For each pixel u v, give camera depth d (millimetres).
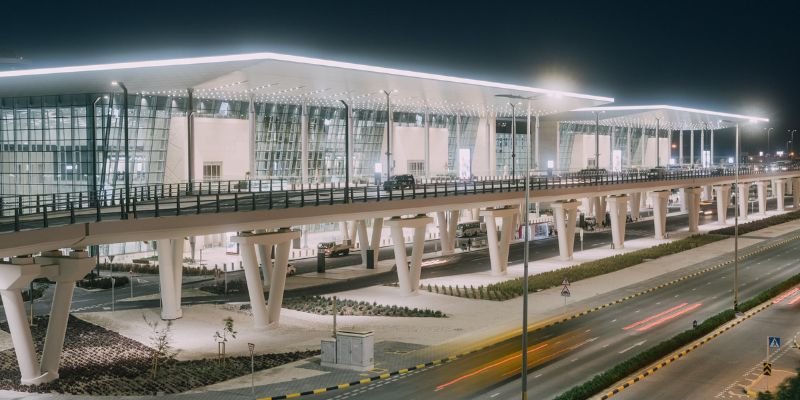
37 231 37375
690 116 154125
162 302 57781
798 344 48969
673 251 98812
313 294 69062
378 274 80875
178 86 73438
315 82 76812
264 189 102812
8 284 38969
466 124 139250
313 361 45844
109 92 82250
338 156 120000
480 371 43406
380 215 63750
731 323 56000
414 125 129875
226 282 68875
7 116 91750
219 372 43094
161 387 40312
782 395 37000
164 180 93438
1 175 93750
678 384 40688
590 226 127938
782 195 166625
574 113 139750
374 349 48812
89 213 51656
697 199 125250
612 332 53469
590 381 39344
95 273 77875
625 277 79062
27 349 40375
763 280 76750
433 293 69500
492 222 79688
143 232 44406
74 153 88438
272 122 107188
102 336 52219
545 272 80312
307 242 110562
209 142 95812
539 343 50375
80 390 39781
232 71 65625
